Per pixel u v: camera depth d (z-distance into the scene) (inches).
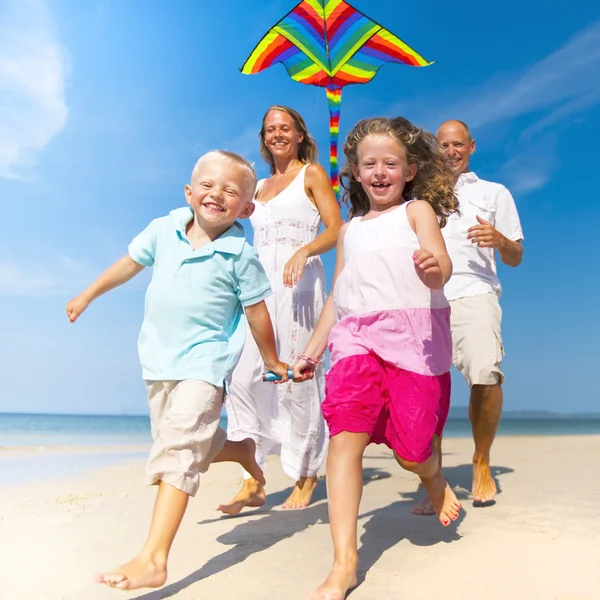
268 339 110.1
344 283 105.0
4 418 1096.2
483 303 147.8
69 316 107.8
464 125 159.2
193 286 101.2
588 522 123.1
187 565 101.0
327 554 106.7
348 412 92.7
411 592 86.4
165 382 99.1
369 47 180.4
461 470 207.6
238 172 105.6
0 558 104.3
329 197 155.3
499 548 105.7
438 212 116.9
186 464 91.6
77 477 201.3
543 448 311.0
